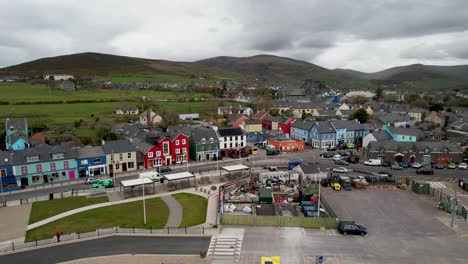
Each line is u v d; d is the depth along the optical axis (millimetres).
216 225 50969
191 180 75250
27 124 113438
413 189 67500
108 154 81938
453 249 43469
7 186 70250
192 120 156750
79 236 46938
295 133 126750
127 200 62625
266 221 51156
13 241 46031
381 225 51000
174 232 48750
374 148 91938
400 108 179500
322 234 48062
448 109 178125
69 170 77812
